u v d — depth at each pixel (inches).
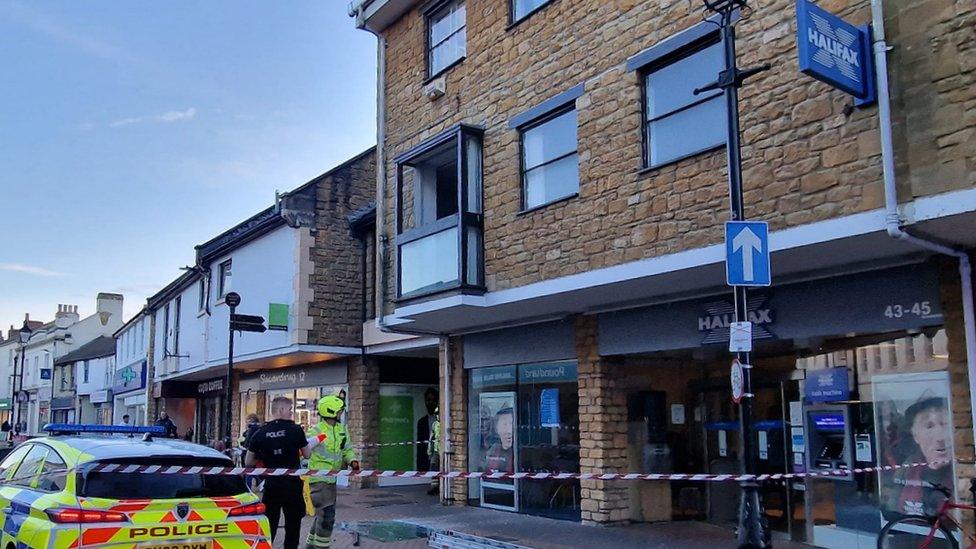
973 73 258.1
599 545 387.2
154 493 266.2
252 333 766.5
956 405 301.9
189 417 1155.9
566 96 425.1
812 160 305.9
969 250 299.1
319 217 719.1
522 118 454.6
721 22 309.0
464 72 506.6
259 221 762.8
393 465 717.3
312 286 702.5
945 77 264.5
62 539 242.5
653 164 380.8
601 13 411.5
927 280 310.3
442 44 540.7
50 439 303.9
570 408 478.0
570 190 426.9
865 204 286.7
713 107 354.9
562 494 480.1
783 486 401.4
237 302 571.2
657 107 382.9
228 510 270.5
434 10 546.9
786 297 358.3
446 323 528.4
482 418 550.6
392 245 561.9
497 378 538.6
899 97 275.9
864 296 329.7
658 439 464.1
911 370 328.2
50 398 2114.9
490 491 536.7
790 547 373.1
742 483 251.4
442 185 542.6
